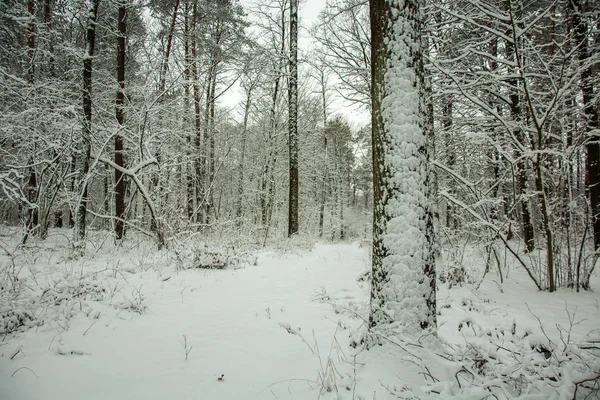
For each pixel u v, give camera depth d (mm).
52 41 10062
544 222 6117
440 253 7938
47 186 8531
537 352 2873
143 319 4352
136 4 11062
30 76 9969
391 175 3271
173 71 10391
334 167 27188
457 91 7074
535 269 6422
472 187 6691
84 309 4367
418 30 3385
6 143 8867
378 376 2686
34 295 4492
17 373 2828
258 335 3916
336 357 3273
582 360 2441
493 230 6383
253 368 3076
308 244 11961
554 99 5719
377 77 3447
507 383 2463
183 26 13250
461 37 8828
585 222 6012
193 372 2990
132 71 13375
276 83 16359
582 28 6977
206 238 9680
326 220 28203
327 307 5086
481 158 9102
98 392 2615
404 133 3242
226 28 15234
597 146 7207
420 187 3219
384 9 3385
